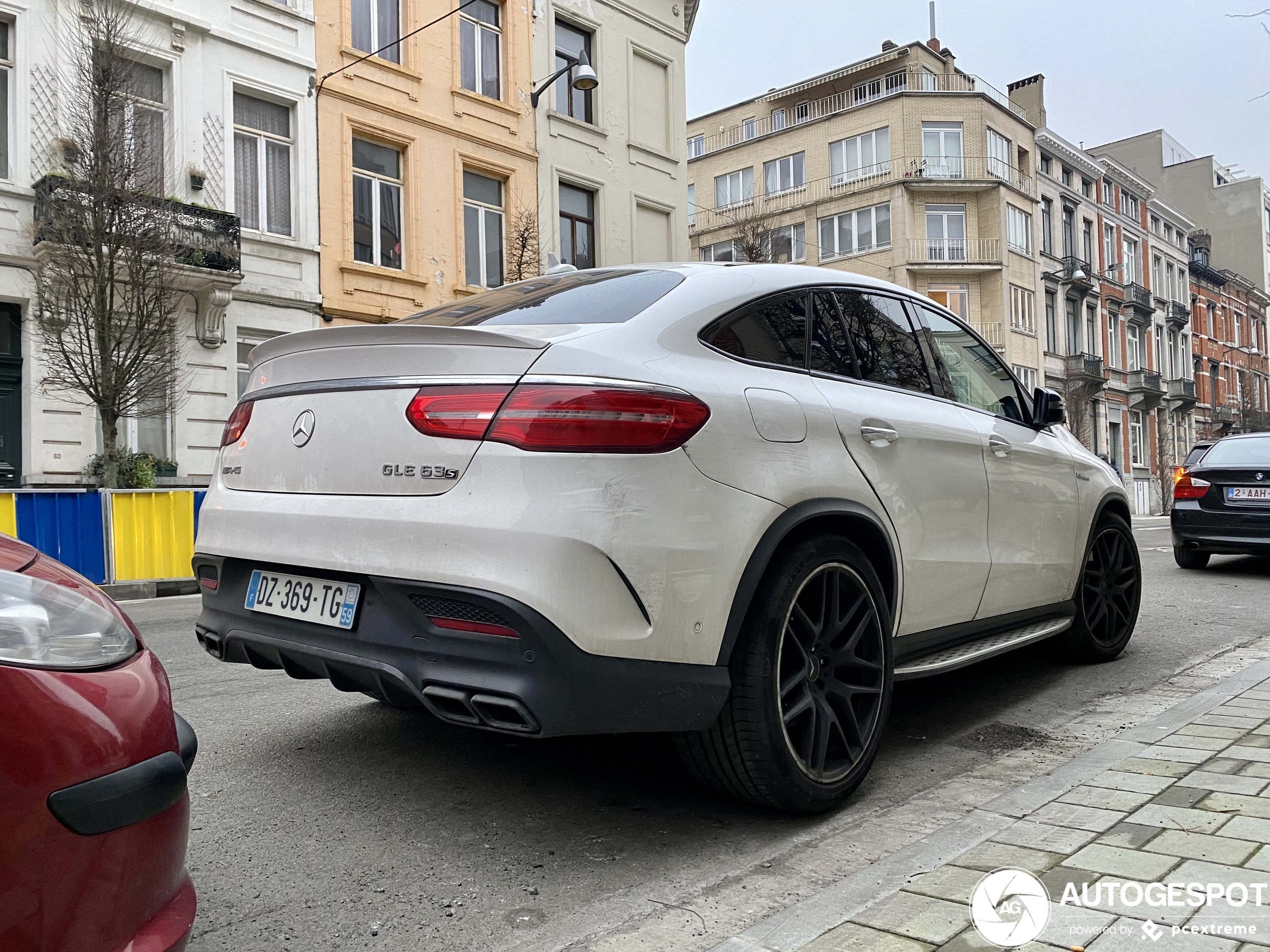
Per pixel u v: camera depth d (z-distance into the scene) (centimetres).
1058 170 4131
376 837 276
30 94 1279
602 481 232
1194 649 539
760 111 4316
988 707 420
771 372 291
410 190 1727
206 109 1452
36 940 138
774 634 265
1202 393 5512
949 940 196
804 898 232
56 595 164
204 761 345
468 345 247
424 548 236
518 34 1923
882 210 3575
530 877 249
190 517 1070
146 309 1148
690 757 273
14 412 1290
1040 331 3794
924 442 338
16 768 137
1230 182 6594
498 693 226
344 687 273
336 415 267
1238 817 254
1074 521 452
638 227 2205
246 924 225
